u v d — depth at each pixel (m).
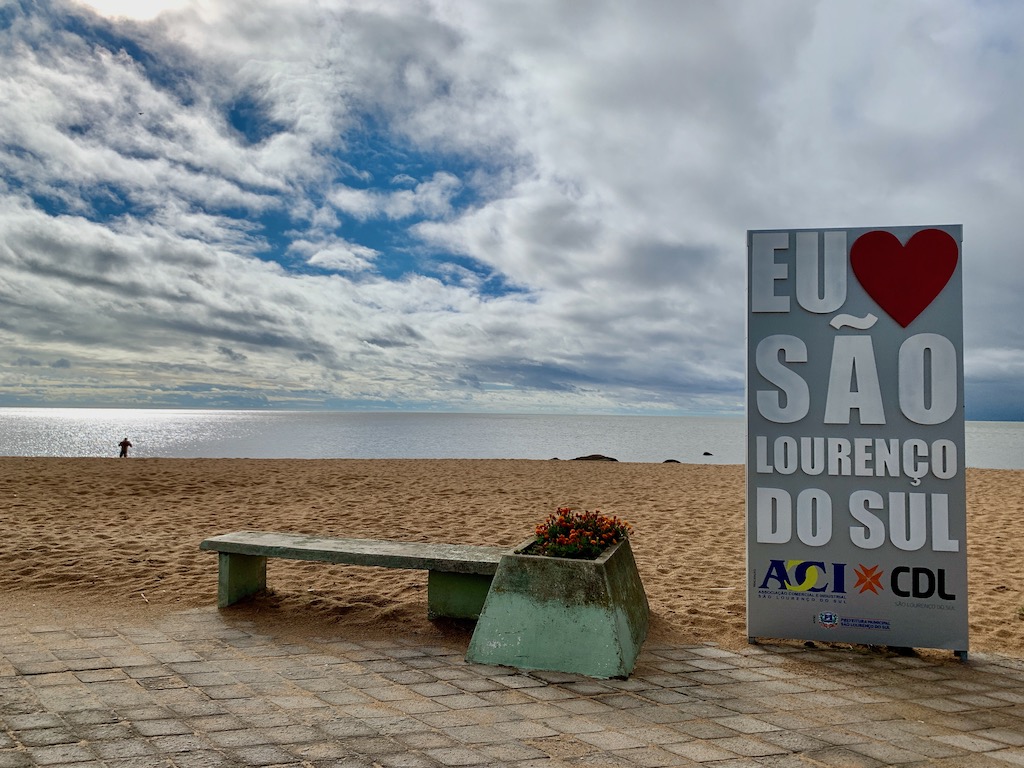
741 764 3.05
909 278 4.81
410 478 15.64
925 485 4.76
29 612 5.32
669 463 21.08
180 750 3.06
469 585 5.24
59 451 56.41
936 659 4.70
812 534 4.90
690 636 5.09
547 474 16.98
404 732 3.31
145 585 6.12
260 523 9.59
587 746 3.20
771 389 5.01
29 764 2.89
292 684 3.94
